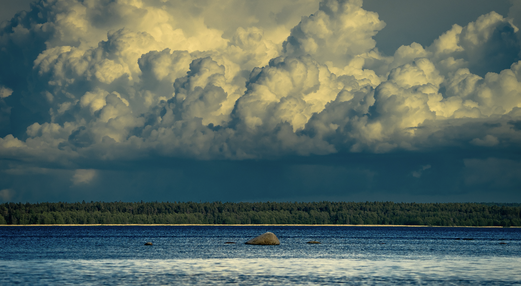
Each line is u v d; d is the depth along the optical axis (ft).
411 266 285.23
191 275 239.09
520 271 261.24
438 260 327.67
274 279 227.20
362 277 234.58
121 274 239.71
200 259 323.78
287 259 325.83
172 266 278.05
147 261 306.96
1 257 326.44
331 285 210.79
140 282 214.90
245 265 285.84
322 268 271.49
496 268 276.00
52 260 306.55
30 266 270.67
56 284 206.49
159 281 218.59
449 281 222.89
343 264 294.46
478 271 260.62
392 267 278.87
